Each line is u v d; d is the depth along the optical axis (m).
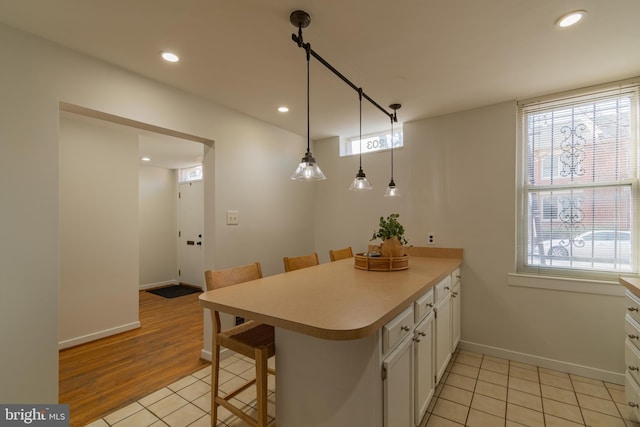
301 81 2.18
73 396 2.08
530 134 2.55
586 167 2.33
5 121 1.52
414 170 3.04
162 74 2.06
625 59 1.89
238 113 2.79
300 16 1.43
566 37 1.65
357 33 1.61
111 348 2.89
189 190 5.58
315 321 1.14
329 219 3.66
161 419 1.83
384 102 2.57
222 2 1.37
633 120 2.16
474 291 2.72
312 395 1.31
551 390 2.11
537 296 2.46
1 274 1.50
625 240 2.20
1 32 1.51
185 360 2.64
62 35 1.62
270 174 3.14
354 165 3.47
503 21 1.51
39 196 1.61
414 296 1.55
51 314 1.64
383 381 1.22
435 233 2.92
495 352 2.62
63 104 1.73
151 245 5.44
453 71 2.04
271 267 3.13
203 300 1.46
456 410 1.90
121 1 1.35
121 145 3.38
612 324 2.20
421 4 1.38
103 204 3.22
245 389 2.03
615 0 1.35
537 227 2.53
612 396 2.03
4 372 1.50
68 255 2.97
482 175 2.69
